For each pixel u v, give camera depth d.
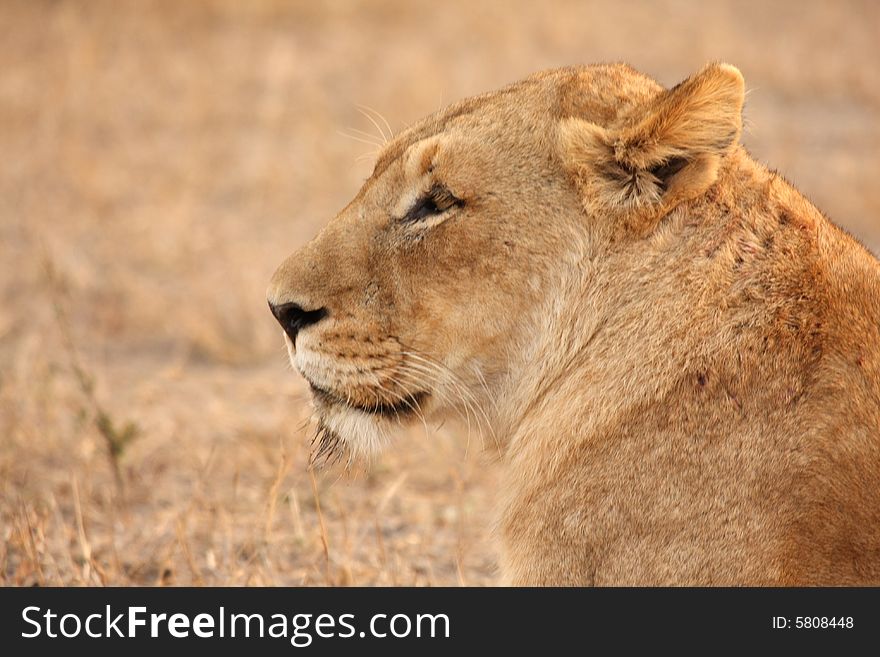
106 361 15.28
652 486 6.50
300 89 26.48
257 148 23.36
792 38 32.06
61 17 30.27
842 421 6.23
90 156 22.66
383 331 7.27
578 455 6.77
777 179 7.07
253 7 31.86
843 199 20.28
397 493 11.46
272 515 9.89
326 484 11.47
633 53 29.73
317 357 7.37
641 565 6.46
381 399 7.36
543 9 32.66
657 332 6.75
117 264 18.41
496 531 7.54
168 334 16.23
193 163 22.25
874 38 32.34
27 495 11.03
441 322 7.23
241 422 13.13
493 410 7.37
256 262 18.12
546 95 7.33
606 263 7.00
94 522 10.86
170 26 30.66
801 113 26.00
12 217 20.11
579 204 7.08
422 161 7.27
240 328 16.23
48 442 12.30
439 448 12.01
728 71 6.68
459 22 31.80
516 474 7.15
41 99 25.48
